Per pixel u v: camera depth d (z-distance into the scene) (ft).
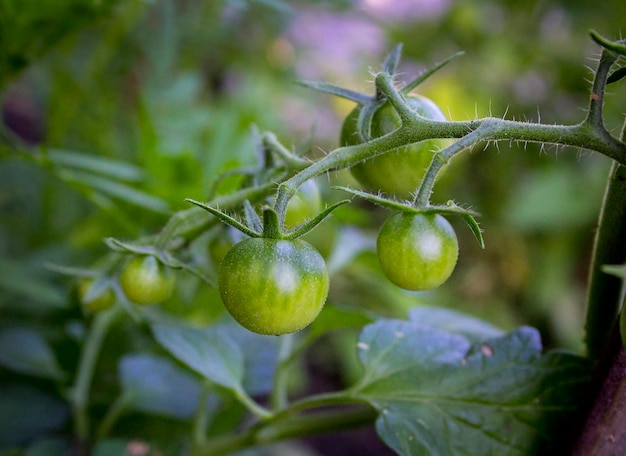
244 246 0.67
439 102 2.48
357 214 1.12
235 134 1.36
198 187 1.21
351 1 1.36
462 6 2.61
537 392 0.78
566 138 0.65
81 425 1.10
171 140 1.51
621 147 0.65
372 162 0.77
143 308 1.17
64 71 1.44
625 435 0.69
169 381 1.12
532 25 2.61
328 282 0.70
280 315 0.67
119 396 1.15
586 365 0.78
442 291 2.14
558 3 2.58
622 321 0.65
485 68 2.56
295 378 1.74
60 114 1.47
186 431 1.17
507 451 0.77
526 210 2.27
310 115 2.33
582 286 2.35
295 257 0.67
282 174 0.80
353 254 1.20
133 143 1.64
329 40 2.48
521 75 2.55
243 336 1.17
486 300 2.31
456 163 2.33
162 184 1.20
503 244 2.33
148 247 0.81
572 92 2.52
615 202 0.71
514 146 2.38
